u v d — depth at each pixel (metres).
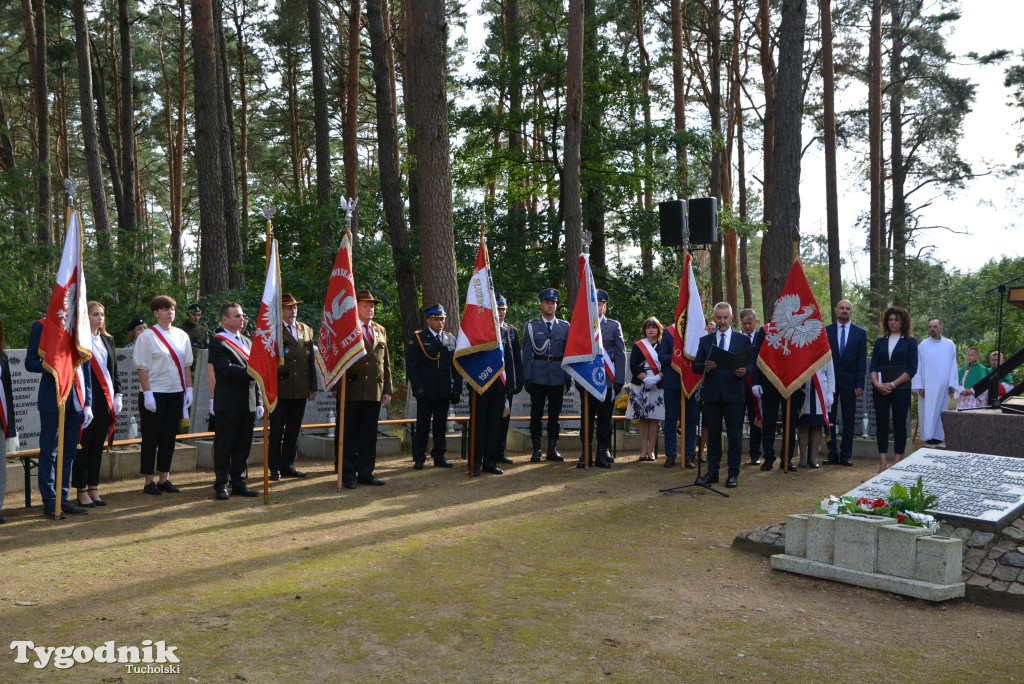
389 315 21.83
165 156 47.56
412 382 10.80
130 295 18.53
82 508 8.05
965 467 6.81
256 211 19.53
